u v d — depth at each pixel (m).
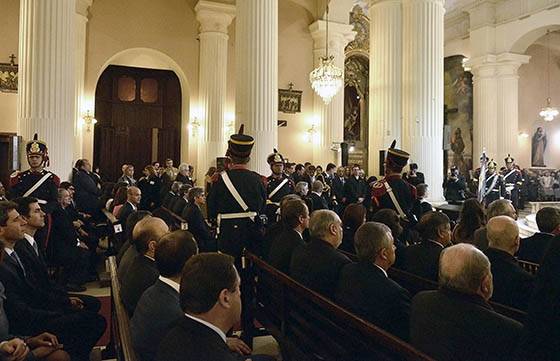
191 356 1.70
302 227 4.18
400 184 5.94
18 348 2.53
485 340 2.01
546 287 1.79
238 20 9.66
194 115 16.27
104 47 15.23
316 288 3.34
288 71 17.42
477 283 2.16
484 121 20.38
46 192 6.02
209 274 1.77
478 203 4.36
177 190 8.92
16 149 8.02
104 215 8.73
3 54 13.74
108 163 16.78
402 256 4.09
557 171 21.48
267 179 7.21
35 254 4.27
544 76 23.34
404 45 10.56
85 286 6.83
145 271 3.05
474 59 20.67
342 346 2.88
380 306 2.74
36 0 8.12
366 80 21.81
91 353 4.33
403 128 10.50
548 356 1.78
